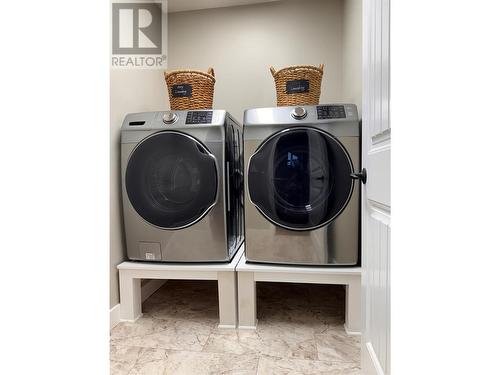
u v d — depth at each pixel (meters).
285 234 1.71
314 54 2.53
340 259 1.68
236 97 2.64
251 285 1.68
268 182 1.71
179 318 1.82
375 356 1.03
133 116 1.82
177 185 1.74
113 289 1.75
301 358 1.39
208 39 2.66
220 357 1.41
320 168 1.67
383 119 0.93
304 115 1.68
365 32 1.17
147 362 1.37
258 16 2.60
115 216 1.80
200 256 1.75
